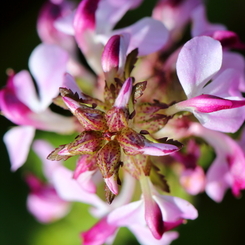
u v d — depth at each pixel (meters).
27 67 0.24
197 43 0.16
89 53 0.18
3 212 0.24
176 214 0.17
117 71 0.16
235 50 0.22
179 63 0.16
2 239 0.23
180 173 0.19
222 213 0.22
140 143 0.16
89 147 0.16
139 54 0.17
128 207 0.17
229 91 0.16
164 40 0.17
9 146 0.18
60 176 0.18
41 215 0.21
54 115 0.18
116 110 0.16
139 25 0.17
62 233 0.23
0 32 0.25
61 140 0.22
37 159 0.23
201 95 0.16
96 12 0.18
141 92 0.16
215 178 0.18
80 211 0.22
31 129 0.18
